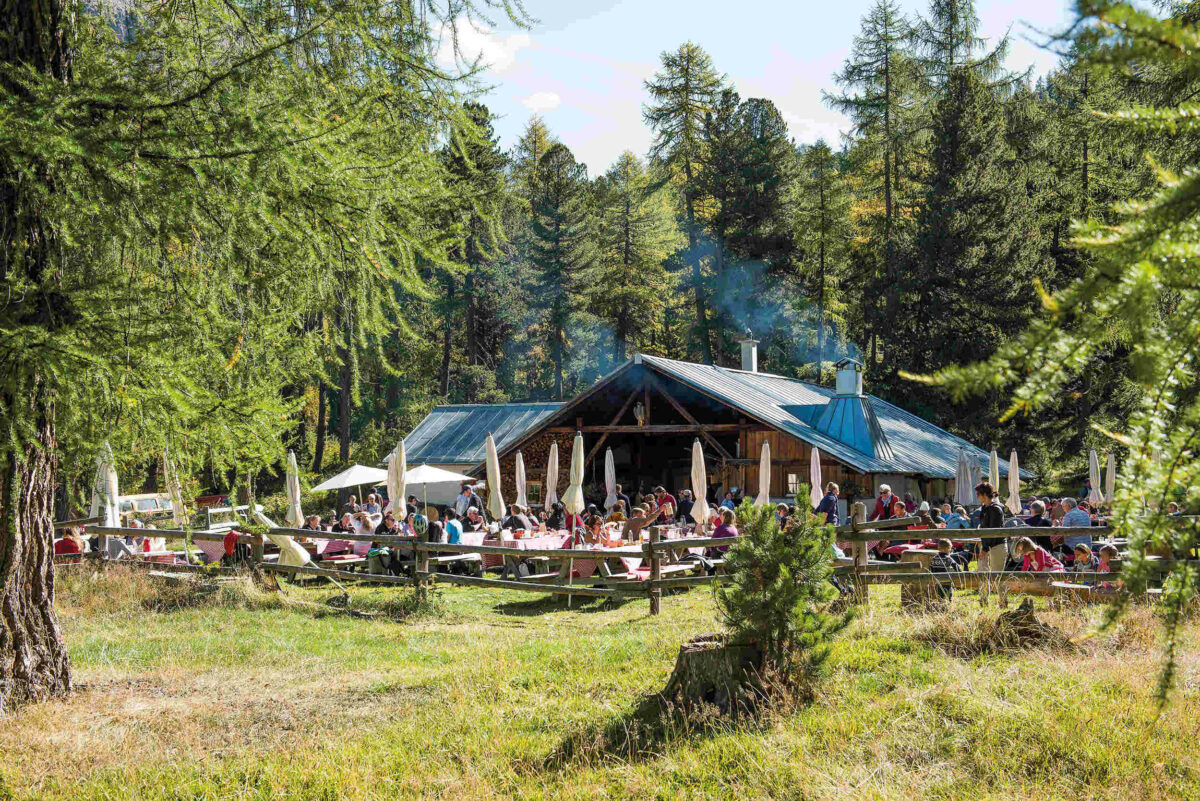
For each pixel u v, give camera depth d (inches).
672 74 2167.8
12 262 226.7
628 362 1041.5
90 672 357.4
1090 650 298.4
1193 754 218.4
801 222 2079.2
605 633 442.0
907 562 456.4
